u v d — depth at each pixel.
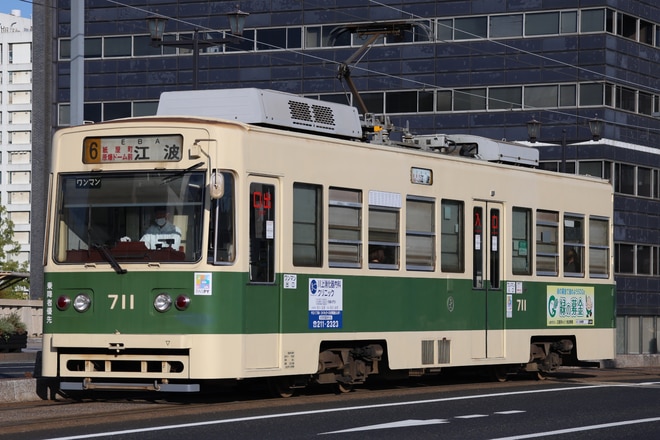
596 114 68.56
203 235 19.05
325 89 71.38
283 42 71.94
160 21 34.97
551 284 27.23
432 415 18.02
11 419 17.17
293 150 20.55
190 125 19.31
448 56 69.88
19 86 188.88
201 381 20.70
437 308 23.77
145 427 15.98
